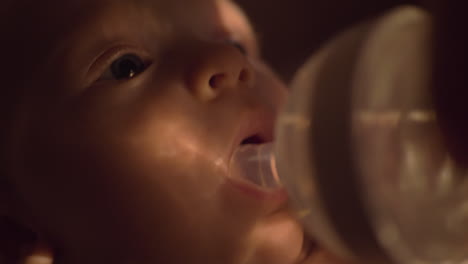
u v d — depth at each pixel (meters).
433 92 0.29
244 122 0.52
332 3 0.89
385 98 0.28
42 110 0.54
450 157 0.29
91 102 0.53
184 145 0.52
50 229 0.57
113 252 0.55
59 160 0.54
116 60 0.54
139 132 0.52
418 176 0.29
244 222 0.54
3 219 0.60
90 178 0.53
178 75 0.53
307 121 0.30
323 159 0.28
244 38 0.74
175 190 0.52
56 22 0.55
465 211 0.32
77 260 0.57
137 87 0.53
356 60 0.29
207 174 0.52
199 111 0.52
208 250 0.54
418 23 0.30
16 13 0.56
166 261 0.54
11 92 0.55
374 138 0.28
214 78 0.52
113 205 0.53
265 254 0.56
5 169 0.57
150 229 0.54
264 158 0.51
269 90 0.60
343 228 0.29
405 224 0.29
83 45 0.54
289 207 0.56
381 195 0.28
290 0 0.92
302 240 0.58
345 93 0.28
